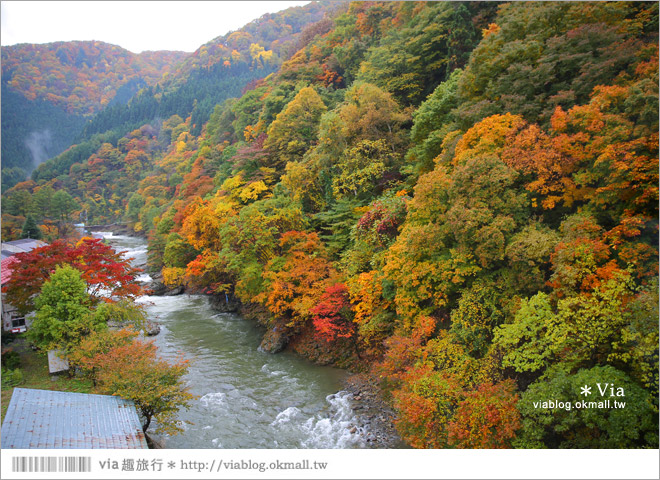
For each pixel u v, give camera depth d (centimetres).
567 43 2212
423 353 1919
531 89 2269
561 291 1603
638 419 1345
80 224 9519
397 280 2253
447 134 2623
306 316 2994
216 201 5178
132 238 9888
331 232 3794
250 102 8062
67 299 2588
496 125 2102
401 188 3203
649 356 1379
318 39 8681
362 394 2361
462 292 1958
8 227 6556
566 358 1500
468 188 1928
